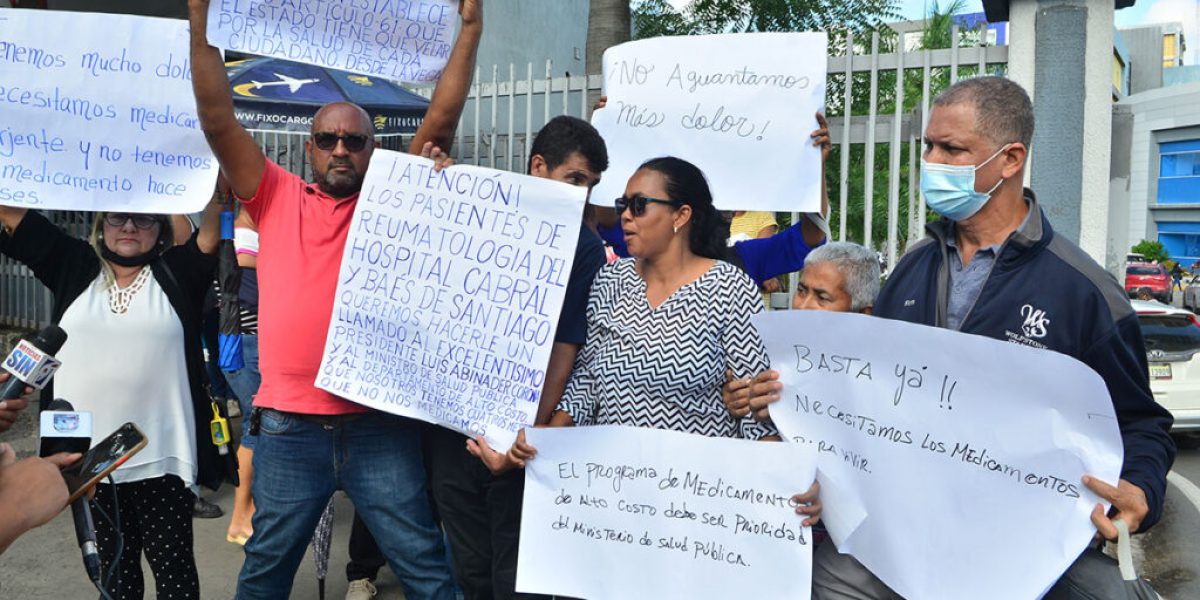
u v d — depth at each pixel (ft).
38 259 10.49
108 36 10.29
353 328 8.93
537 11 42.88
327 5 9.04
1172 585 16.03
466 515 9.54
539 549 8.04
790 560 7.41
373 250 8.90
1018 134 6.82
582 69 47.32
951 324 7.25
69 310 10.32
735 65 11.44
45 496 5.18
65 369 10.20
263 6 8.80
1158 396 25.22
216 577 14.26
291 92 18.07
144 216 10.41
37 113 10.18
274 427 9.13
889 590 7.59
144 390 10.30
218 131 8.86
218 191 11.11
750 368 7.78
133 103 10.34
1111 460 6.34
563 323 8.75
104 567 10.27
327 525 12.79
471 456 9.32
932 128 7.11
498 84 17.39
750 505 7.50
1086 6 13.78
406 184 8.87
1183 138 133.28
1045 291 6.74
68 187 10.24
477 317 8.63
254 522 9.43
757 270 11.79
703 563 7.63
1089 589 6.66
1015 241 6.86
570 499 7.99
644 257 8.13
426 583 9.46
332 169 9.30
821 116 11.19
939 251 7.54
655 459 7.74
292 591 13.88
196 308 10.99
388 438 9.34
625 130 11.83
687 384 7.82
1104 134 13.89
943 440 6.89
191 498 10.77
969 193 6.92
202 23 8.51
